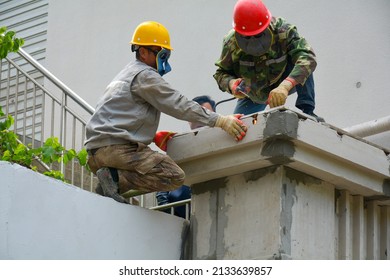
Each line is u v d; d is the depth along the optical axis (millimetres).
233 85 10469
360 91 14422
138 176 9438
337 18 14961
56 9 18484
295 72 9945
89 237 9102
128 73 9477
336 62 14758
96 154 9445
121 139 9352
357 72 14531
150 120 9445
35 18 18844
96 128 9344
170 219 9836
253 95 10656
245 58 10492
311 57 10109
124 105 9359
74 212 9047
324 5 15133
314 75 14867
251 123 9328
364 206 10383
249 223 9523
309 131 9344
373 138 13906
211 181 9961
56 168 13758
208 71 16156
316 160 9516
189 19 16656
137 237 9477
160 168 9391
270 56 10375
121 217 9383
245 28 10188
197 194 10047
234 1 16281
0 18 19375
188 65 16391
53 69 18062
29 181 8773
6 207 8570
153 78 9297
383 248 10383
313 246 9570
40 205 8812
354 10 14844
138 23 17312
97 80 17500
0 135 12039
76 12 18172
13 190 8648
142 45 9609
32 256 8664
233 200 9727
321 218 9719
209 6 16516
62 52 18078
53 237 8844
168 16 16906
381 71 14344
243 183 9688
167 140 9969
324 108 14641
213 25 16375
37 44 18562
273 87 10656
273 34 10289
